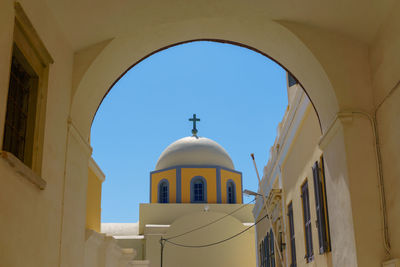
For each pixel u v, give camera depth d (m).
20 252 4.80
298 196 10.79
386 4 5.85
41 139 5.47
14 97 5.30
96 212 10.20
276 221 14.00
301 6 6.57
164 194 30.55
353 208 6.27
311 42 6.89
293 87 11.58
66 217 6.48
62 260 6.28
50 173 5.81
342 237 6.71
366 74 6.77
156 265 24.75
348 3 6.19
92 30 6.60
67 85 6.55
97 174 10.13
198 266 24.86
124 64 7.76
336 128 6.73
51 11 5.88
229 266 24.91
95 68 7.02
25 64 5.30
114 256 11.54
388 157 6.14
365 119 6.56
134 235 28.19
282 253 13.09
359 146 6.46
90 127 7.84
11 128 5.18
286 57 7.69
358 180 6.36
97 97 7.64
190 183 30.20
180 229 25.34
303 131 10.07
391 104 5.96
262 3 6.76
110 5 6.28
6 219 4.44
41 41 5.36
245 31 7.63
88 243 8.94
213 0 6.80
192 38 7.96
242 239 25.36
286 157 12.38
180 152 31.16
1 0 4.34
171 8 6.90
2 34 4.34
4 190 4.38
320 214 8.40
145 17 6.91
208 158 30.98
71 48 6.70
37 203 5.31
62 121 6.33
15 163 4.48
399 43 5.67
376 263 6.11
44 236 5.57
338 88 6.71
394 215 6.00
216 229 25.39
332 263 7.72
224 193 30.48
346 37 6.87
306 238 10.10
